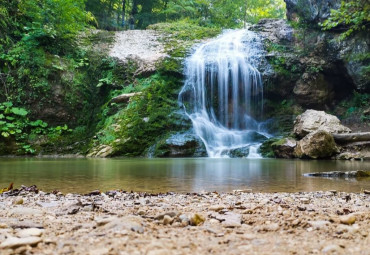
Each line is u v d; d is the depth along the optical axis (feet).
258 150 46.78
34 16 57.26
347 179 18.22
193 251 4.84
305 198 11.38
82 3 69.67
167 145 46.24
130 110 49.39
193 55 60.34
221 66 58.54
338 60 56.29
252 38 63.72
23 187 13.62
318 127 43.42
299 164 29.94
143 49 63.87
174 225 6.72
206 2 93.20
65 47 59.21
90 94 55.72
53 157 43.37
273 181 17.20
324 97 58.23
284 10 117.50
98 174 20.31
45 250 4.74
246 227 6.69
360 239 5.66
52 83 52.19
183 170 23.38
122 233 5.73
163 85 54.39
